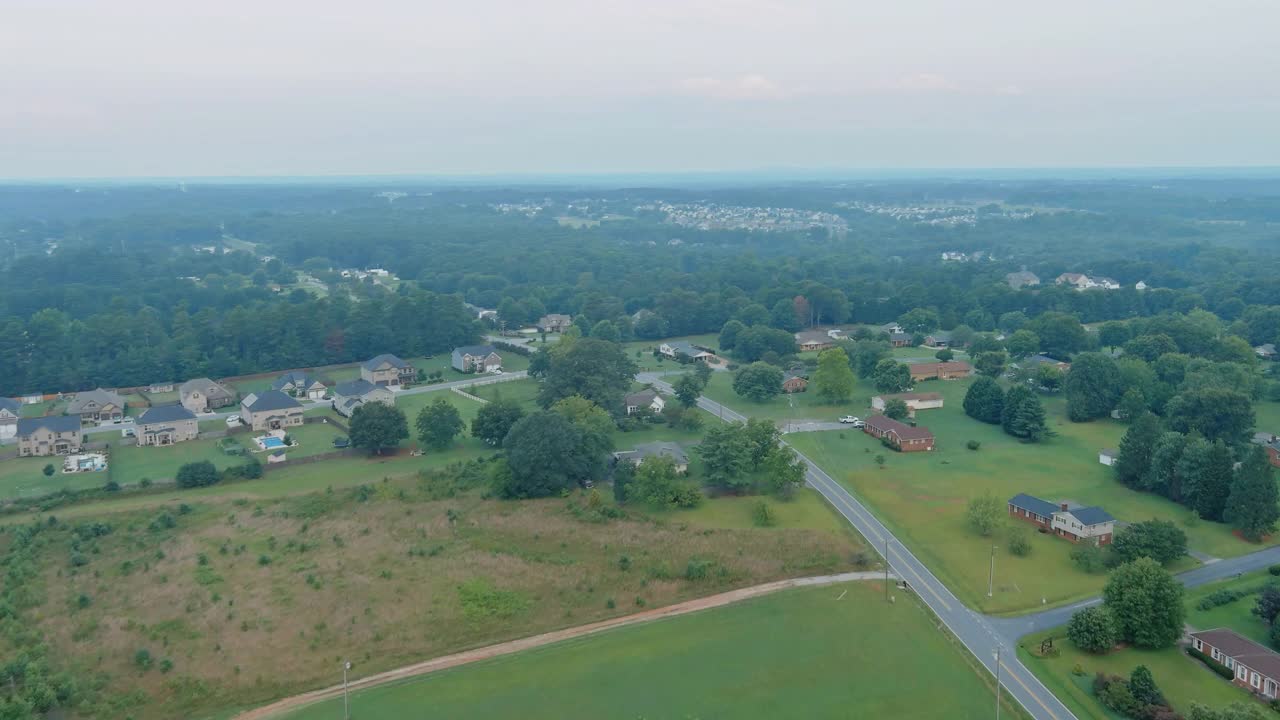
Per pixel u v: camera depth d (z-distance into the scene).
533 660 80.69
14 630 84.56
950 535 107.25
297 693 76.44
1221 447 111.94
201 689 76.31
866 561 99.75
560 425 122.69
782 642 83.19
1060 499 119.00
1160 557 95.75
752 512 113.94
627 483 118.00
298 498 120.50
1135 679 72.12
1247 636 82.25
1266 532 105.50
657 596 93.00
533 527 108.81
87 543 106.00
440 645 83.56
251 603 89.94
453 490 122.44
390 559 100.12
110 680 77.38
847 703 73.12
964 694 74.06
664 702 73.88
